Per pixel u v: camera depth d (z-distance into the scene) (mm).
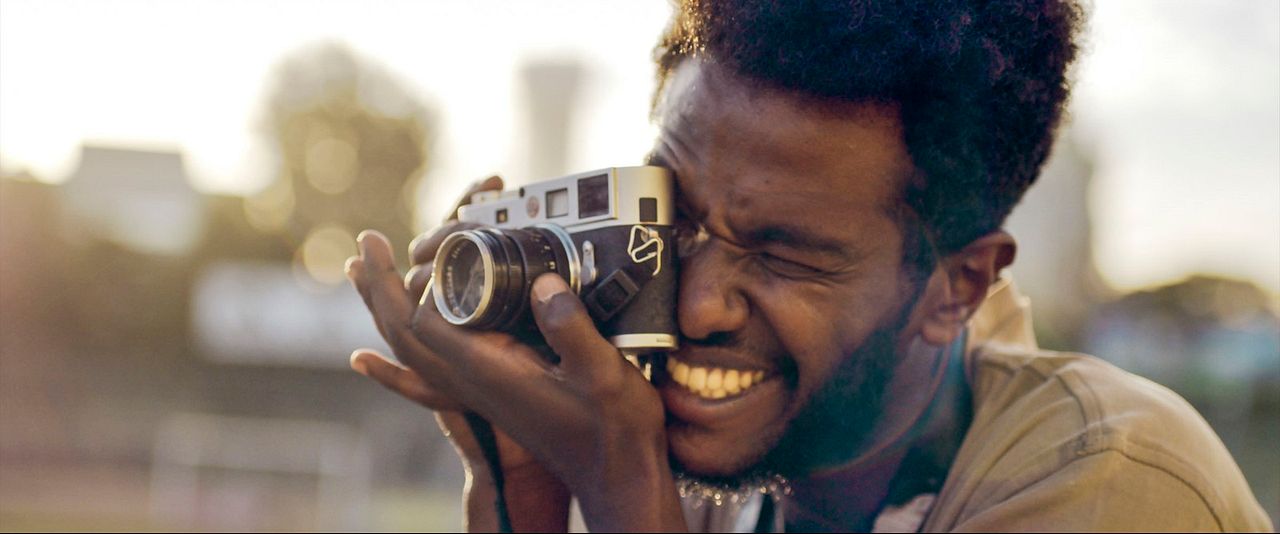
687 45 1758
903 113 1598
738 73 1612
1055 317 17766
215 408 21734
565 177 1789
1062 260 17984
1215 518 1531
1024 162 1743
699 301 1646
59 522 11945
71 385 22156
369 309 1992
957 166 1635
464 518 2016
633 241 1669
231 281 22188
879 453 1792
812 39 1556
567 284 1726
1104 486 1505
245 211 27016
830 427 1713
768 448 1717
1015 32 1661
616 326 1691
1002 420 1693
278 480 14219
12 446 20047
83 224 25062
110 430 21047
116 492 15828
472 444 1992
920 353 1791
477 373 1769
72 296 24469
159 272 25203
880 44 1558
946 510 1677
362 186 28219
